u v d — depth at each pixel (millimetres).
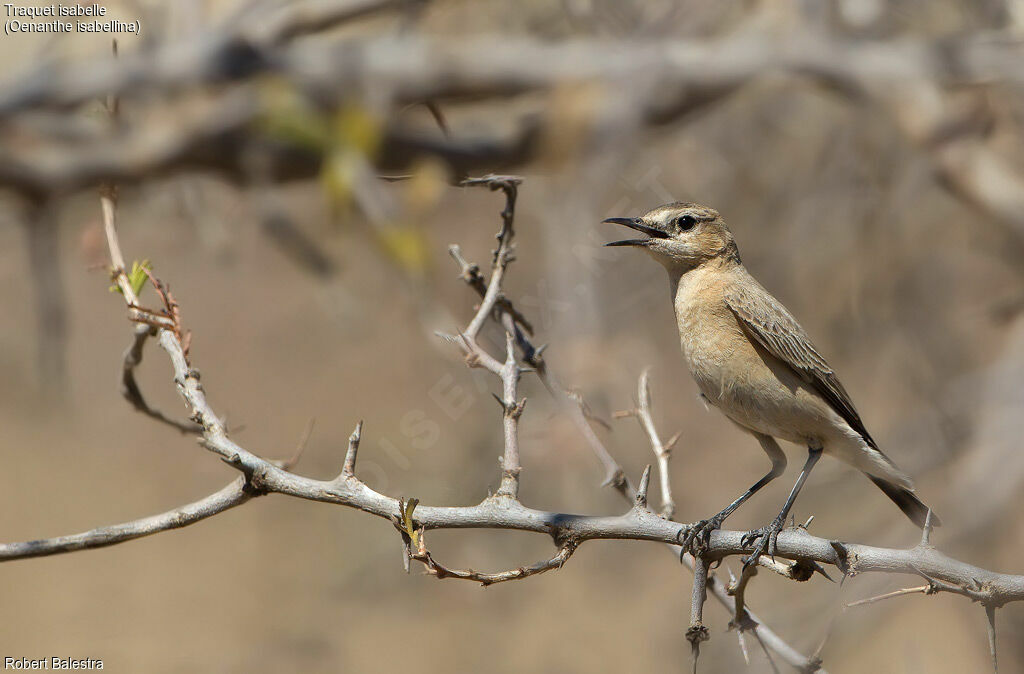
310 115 5441
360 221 5852
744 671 12031
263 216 6941
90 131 5301
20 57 6309
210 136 5312
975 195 8172
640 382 8406
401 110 6121
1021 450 8633
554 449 12141
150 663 18109
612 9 8406
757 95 11836
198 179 8578
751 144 12961
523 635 19359
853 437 9570
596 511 14352
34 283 7398
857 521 13805
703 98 6309
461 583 20406
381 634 19406
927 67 6258
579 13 8602
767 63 6156
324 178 5555
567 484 14391
